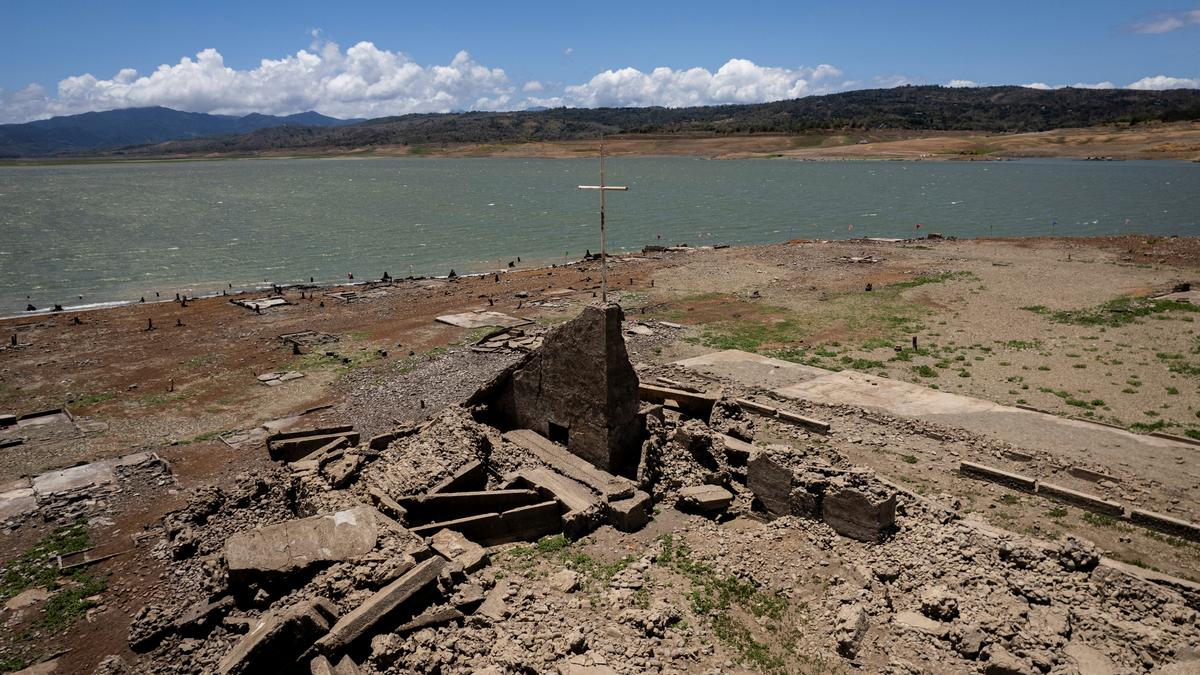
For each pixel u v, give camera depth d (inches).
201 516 900.6
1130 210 4498.0
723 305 2167.8
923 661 586.9
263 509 856.3
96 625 732.7
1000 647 583.2
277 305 2361.0
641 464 875.4
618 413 884.0
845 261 2790.4
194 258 3440.0
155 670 639.8
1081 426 1172.5
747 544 756.6
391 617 599.2
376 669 556.4
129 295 2674.7
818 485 789.2
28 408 1477.6
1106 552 807.1
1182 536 839.1
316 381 1610.5
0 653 695.7
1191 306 1873.8
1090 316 1840.6
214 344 1925.4
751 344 1736.0
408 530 717.9
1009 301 2052.2
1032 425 1179.9
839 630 615.8
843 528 769.6
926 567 698.2
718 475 904.9
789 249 3139.8
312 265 3280.0
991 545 731.4
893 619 635.5
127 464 1186.0
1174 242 2819.9
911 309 2022.6
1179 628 620.4
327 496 803.4
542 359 936.3
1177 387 1339.8
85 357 1825.8
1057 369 1466.5
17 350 1882.4
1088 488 957.2
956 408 1262.3
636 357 1649.9
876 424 1196.5
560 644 587.8
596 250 3592.5
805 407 1278.3
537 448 922.1
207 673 578.9
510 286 2573.8
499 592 655.8
